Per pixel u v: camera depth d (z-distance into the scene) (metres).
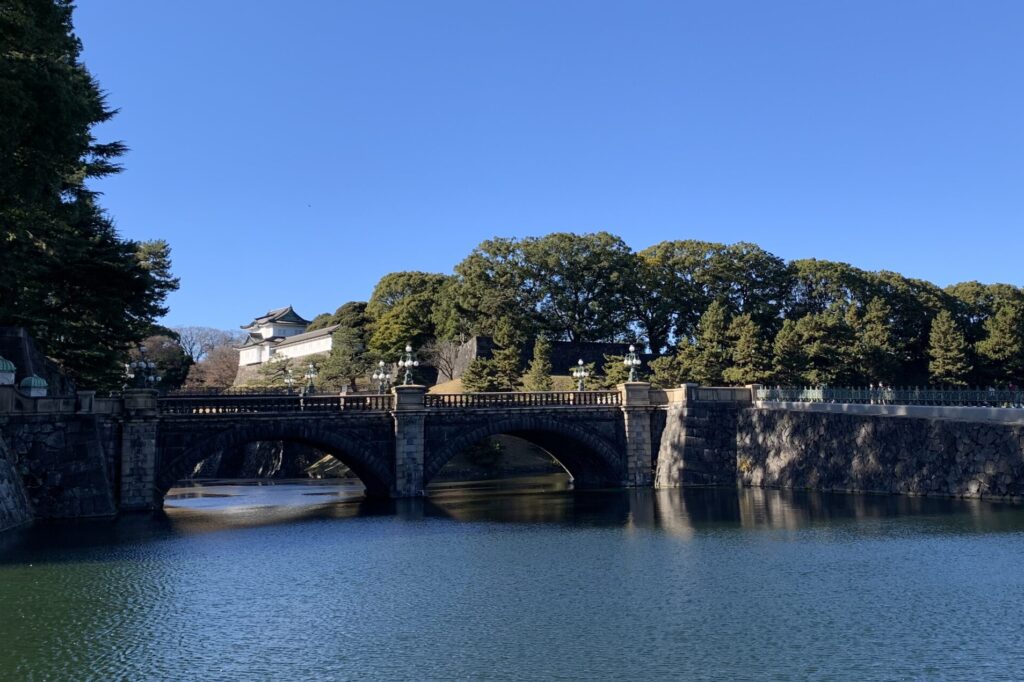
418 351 119.81
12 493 45.41
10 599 28.78
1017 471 47.09
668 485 66.75
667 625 24.73
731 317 117.12
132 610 27.31
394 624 25.45
